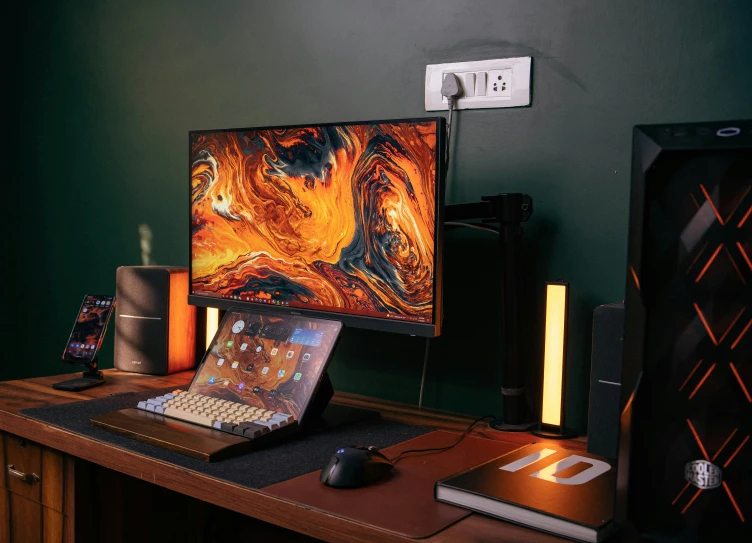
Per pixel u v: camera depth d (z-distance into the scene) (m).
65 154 2.48
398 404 1.73
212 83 2.09
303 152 1.55
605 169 1.49
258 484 1.13
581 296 1.54
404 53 1.74
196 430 1.35
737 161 0.83
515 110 1.60
